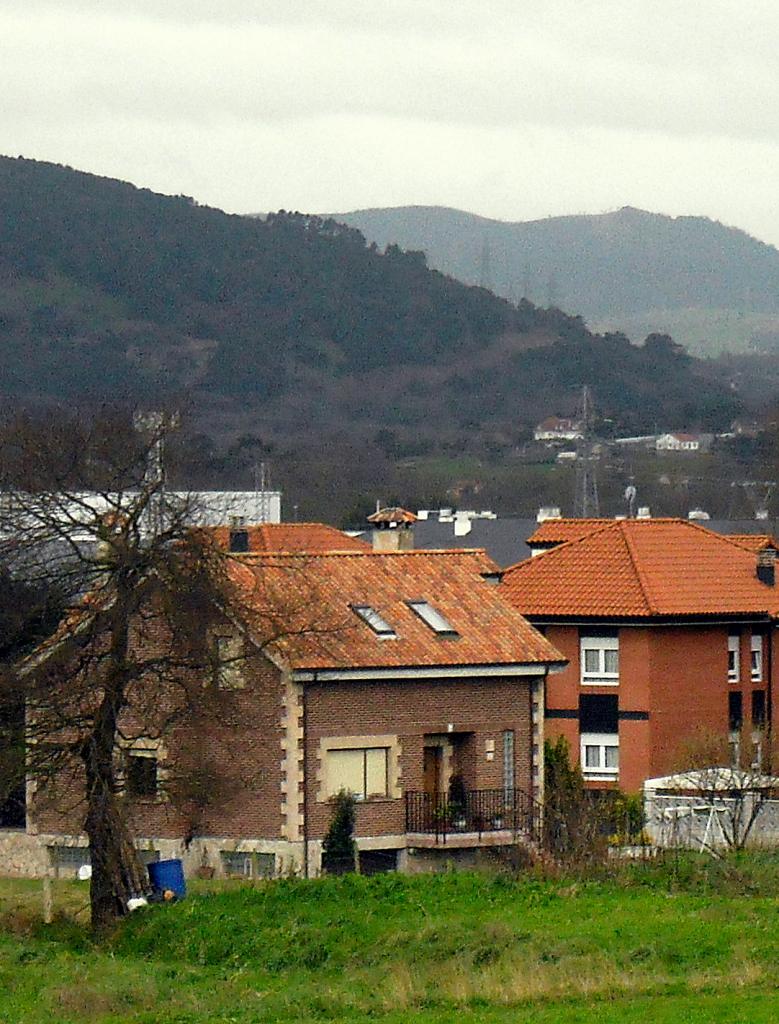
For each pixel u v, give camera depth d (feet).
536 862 392.47
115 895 360.69
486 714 461.78
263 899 351.67
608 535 609.01
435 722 453.58
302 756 431.84
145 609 379.96
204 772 381.19
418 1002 274.57
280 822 431.02
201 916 341.00
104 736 362.33
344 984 292.20
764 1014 246.68
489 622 476.95
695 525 628.69
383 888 355.97
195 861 437.58
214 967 315.78
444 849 444.14
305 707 433.07
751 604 593.01
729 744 517.55
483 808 455.22
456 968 293.02
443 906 338.95
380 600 468.75
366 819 441.68
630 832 437.17
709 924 307.58
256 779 433.89
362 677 440.04
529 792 464.65
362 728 442.09
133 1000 285.23
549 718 583.17
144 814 440.86
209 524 459.32
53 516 377.09
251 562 441.68
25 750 363.76
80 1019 274.16
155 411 474.49
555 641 582.76
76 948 342.03
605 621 574.97
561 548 606.96
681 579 592.19
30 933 359.25
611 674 578.66
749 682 596.29
